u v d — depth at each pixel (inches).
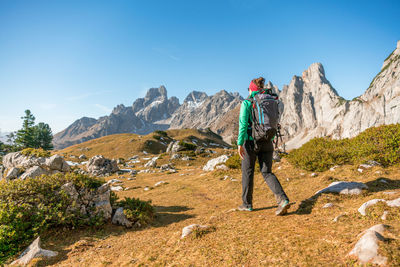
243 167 192.2
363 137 373.4
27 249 189.0
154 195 488.4
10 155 482.6
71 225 240.5
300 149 475.8
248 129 171.5
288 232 126.1
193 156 1831.9
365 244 85.2
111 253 160.1
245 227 148.7
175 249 135.1
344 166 356.2
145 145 3142.2
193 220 242.4
